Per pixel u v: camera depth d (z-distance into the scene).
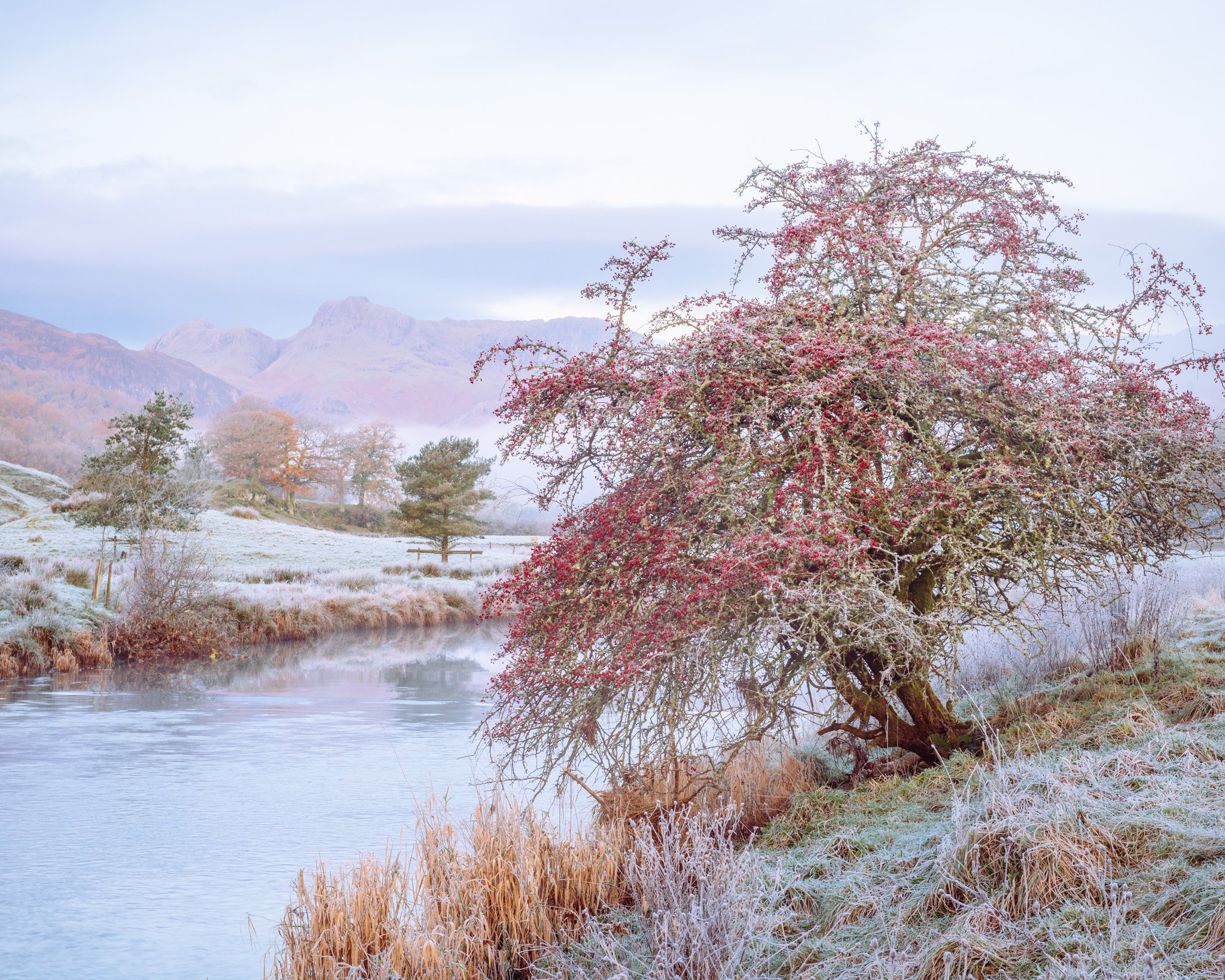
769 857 5.33
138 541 28.30
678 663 5.77
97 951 5.25
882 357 5.42
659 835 5.82
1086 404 6.08
